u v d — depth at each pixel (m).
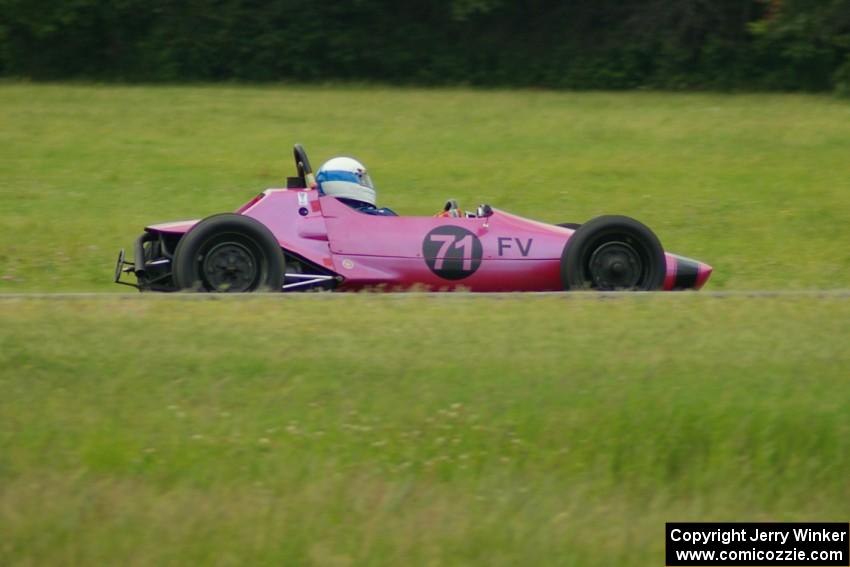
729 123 107.44
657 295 33.78
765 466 23.72
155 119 106.19
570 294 33.62
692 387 25.70
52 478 22.31
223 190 69.50
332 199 36.22
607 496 22.88
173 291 35.16
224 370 25.81
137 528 21.11
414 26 169.25
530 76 163.12
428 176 75.69
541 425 24.27
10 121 102.25
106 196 66.44
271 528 21.16
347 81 166.38
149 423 23.95
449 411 24.50
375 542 21.02
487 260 36.22
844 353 28.06
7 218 57.94
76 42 168.12
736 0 155.88
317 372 25.81
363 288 35.91
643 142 93.69
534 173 77.38
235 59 168.00
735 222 61.31
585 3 165.38
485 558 20.83
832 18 145.50
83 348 26.83
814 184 73.94
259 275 33.78
